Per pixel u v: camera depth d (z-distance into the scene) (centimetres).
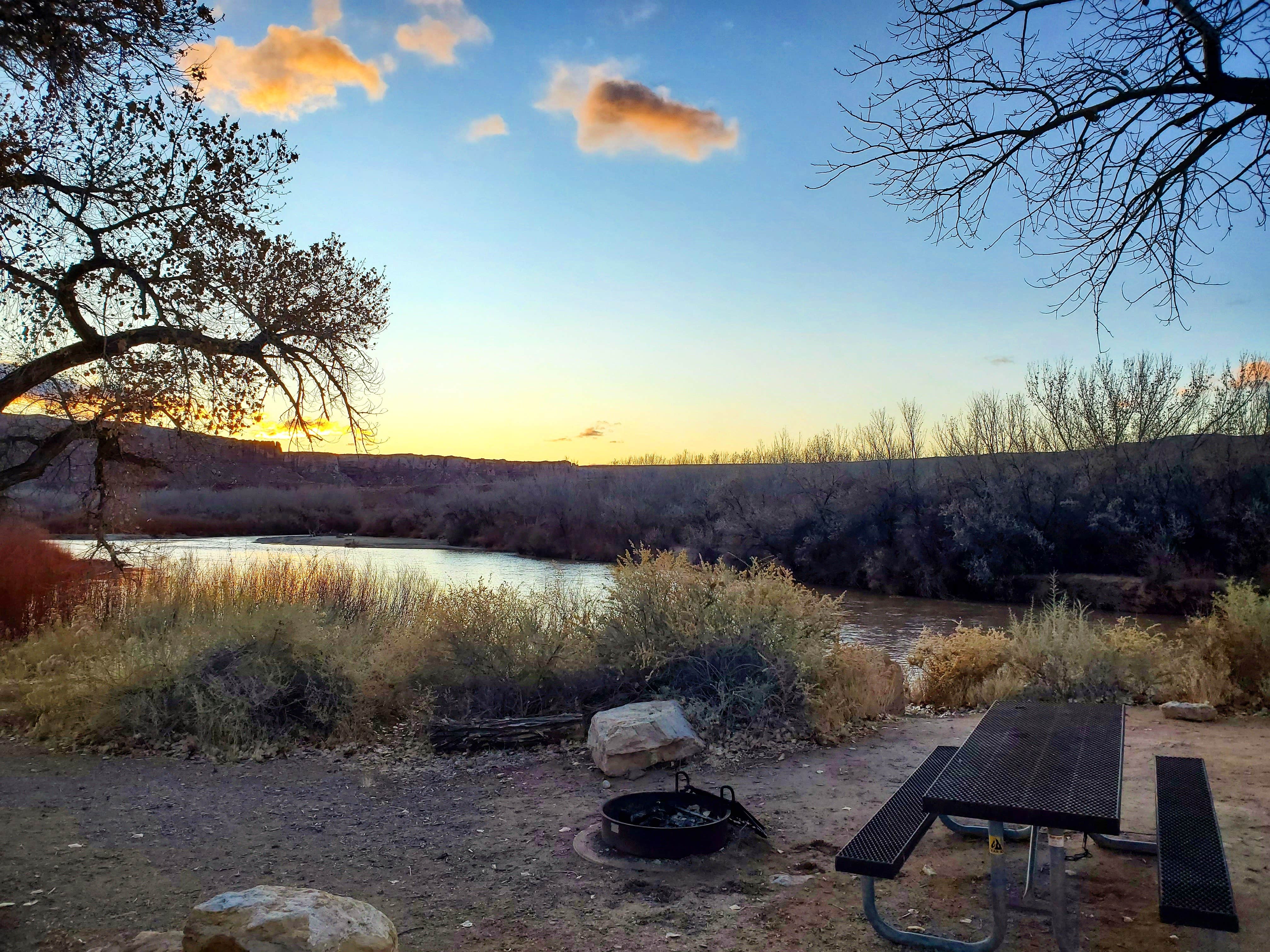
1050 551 2892
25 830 551
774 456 5403
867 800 562
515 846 501
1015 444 3544
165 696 829
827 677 796
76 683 888
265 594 1416
